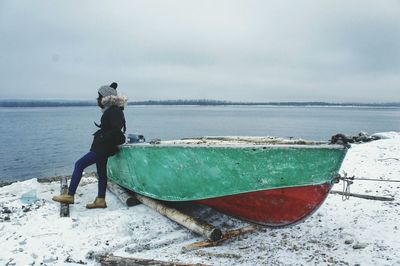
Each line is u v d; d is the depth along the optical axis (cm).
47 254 480
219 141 766
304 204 532
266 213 573
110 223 578
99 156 649
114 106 669
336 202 702
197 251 516
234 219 649
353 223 595
